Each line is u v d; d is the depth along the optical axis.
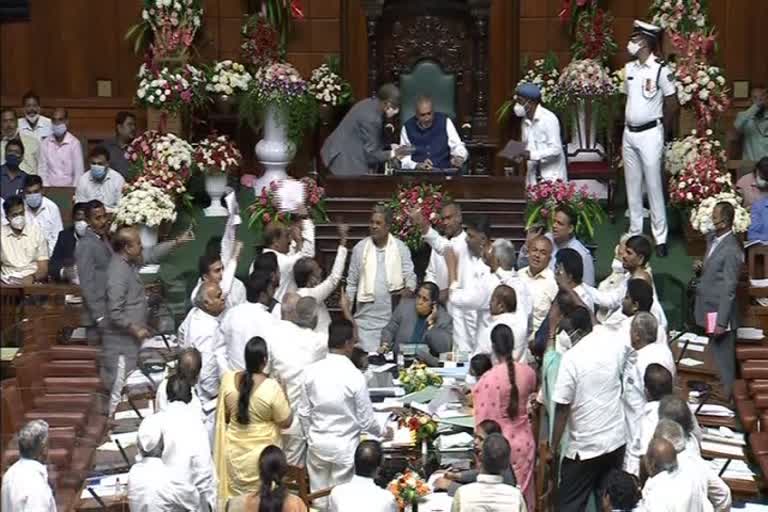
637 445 23.12
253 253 36.66
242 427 23.08
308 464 23.58
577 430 23.41
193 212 39.16
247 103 39.59
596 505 23.77
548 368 23.86
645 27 35.97
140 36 41.34
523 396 23.52
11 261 34.00
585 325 23.44
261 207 37.19
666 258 36.50
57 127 40.62
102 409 27.47
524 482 23.55
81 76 44.78
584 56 40.97
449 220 30.80
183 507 21.61
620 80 39.22
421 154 38.22
